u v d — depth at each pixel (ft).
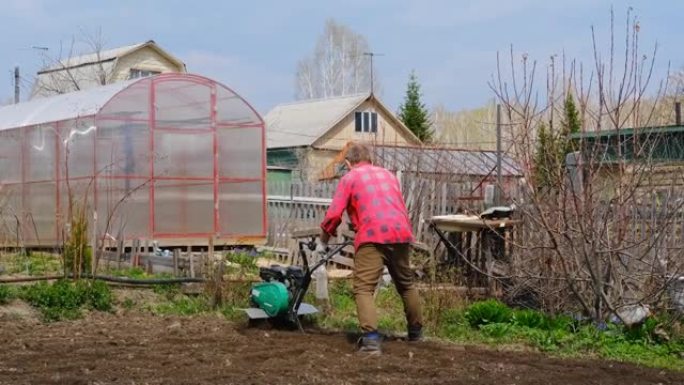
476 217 45.34
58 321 37.09
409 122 184.14
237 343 31.73
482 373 27.89
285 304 34.27
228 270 46.03
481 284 45.85
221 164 68.18
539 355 32.04
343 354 30.12
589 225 36.99
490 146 153.58
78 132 64.59
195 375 26.32
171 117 66.08
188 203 66.49
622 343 34.83
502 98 38.63
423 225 53.47
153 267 49.67
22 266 50.67
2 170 72.18
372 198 30.99
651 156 37.45
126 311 39.34
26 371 26.68
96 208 61.57
